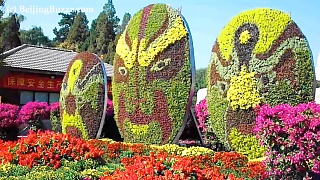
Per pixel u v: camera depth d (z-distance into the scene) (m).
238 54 11.77
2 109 19.70
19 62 26.45
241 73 11.63
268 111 8.58
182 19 13.27
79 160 9.41
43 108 22.56
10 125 19.66
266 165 8.89
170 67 13.18
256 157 11.37
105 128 18.14
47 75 26.80
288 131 8.34
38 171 8.31
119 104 14.35
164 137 13.23
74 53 30.58
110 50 51.50
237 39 11.86
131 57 13.91
